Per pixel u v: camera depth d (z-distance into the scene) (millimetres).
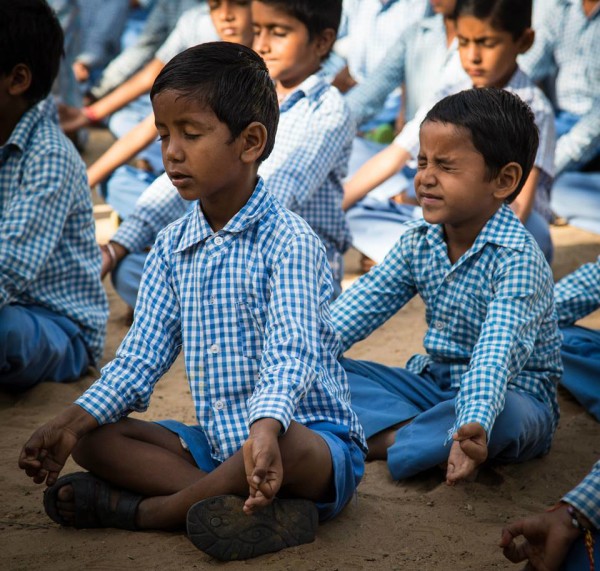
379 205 5336
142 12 10930
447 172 2842
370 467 3023
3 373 3523
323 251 2555
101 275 4328
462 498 2787
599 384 3529
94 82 9250
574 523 2088
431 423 2877
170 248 2570
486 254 2910
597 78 6871
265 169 4176
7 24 3441
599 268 3688
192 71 2381
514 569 2363
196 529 2281
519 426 2809
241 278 2475
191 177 2406
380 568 2348
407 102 6074
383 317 3148
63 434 2369
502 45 4488
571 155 6012
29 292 3652
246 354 2482
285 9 4070
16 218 3465
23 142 3553
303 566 2326
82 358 3777
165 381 3842
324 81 4277
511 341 2736
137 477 2461
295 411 2490
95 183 5207
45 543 2441
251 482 2150
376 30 7590
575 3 6891
